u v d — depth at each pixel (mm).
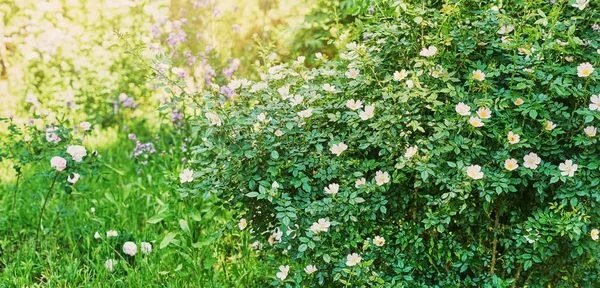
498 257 2836
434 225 2654
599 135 2514
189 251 3215
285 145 2754
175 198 3635
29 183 4480
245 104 2957
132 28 7031
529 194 2764
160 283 3182
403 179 2637
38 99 6406
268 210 2916
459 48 2678
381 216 2758
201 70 4996
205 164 2859
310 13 6012
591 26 2781
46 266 3369
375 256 2709
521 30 2670
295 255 2744
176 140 4566
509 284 2787
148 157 4762
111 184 4430
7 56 6672
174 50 5117
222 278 3213
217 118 2676
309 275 2822
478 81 2621
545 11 2746
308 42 5715
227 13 6855
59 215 3736
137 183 4043
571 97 2680
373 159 2703
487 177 2516
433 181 2590
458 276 2736
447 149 2480
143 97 6215
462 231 2803
